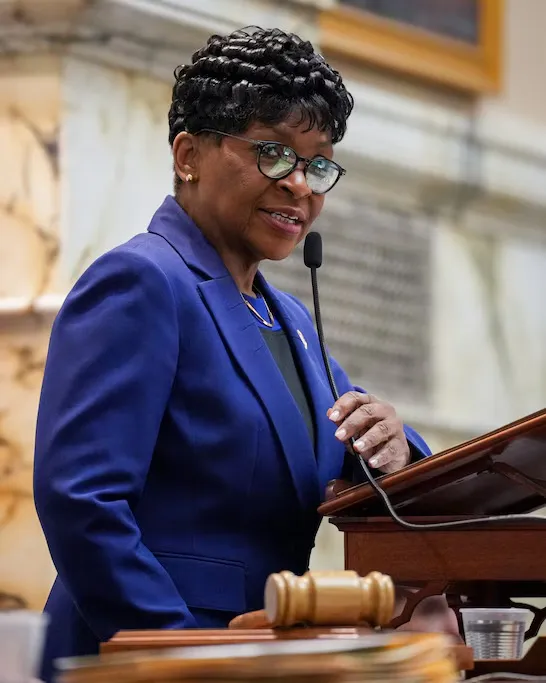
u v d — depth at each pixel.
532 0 16.03
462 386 14.81
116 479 5.14
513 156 15.31
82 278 5.57
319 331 6.04
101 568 4.98
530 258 15.60
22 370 10.69
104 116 11.28
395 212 14.51
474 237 15.18
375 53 14.20
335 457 5.96
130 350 5.34
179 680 3.21
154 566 5.08
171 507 5.42
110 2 10.96
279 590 3.73
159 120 11.66
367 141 14.09
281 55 5.71
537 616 5.82
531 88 15.73
